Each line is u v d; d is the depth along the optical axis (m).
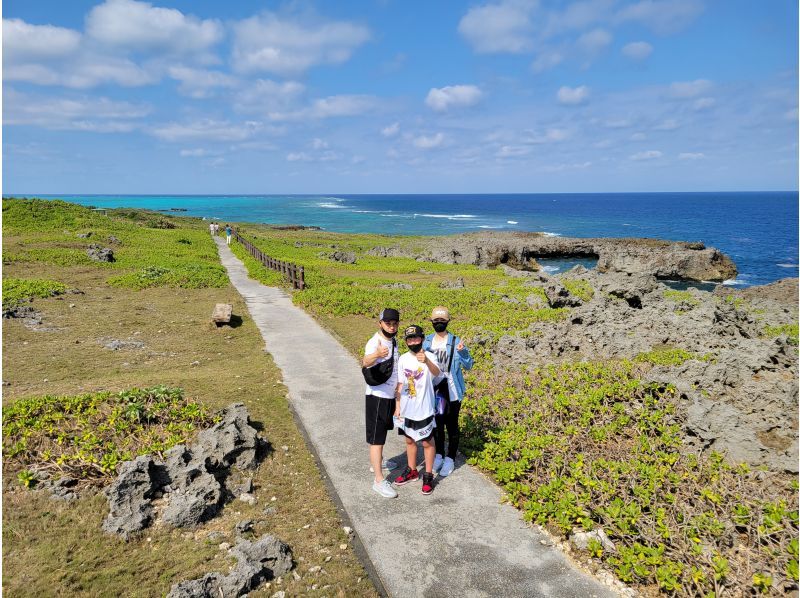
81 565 4.53
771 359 10.09
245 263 31.81
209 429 6.88
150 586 4.34
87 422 7.11
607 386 9.08
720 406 7.25
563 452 6.79
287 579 4.54
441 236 71.56
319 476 6.39
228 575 4.39
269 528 5.30
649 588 4.50
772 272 44.12
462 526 5.39
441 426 6.60
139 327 14.43
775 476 6.12
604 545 5.03
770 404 7.92
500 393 9.11
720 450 6.79
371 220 118.56
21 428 6.76
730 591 4.37
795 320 17.20
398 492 6.05
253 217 123.81
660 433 7.52
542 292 23.34
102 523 5.15
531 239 62.28
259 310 17.88
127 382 9.34
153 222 55.41
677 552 4.77
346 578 4.57
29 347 11.79
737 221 111.25
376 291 22.00
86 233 33.47
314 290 21.25
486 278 30.98
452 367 6.48
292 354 12.18
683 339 13.07
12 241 28.48
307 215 136.75
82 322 14.50
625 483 5.98
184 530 5.21
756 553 4.87
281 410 8.45
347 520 5.49
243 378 10.13
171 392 8.21
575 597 4.39
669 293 22.97
